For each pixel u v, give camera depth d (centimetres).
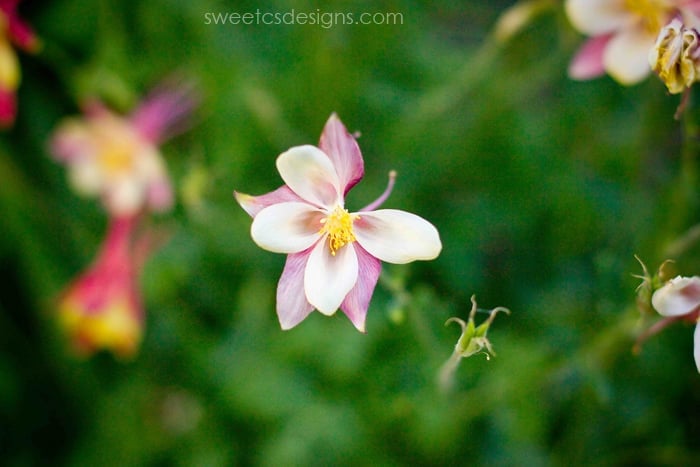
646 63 60
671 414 70
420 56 76
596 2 60
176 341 75
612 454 70
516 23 70
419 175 74
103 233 78
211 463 72
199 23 75
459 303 72
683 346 70
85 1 79
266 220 54
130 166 74
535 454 70
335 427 69
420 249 54
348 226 55
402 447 70
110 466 75
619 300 67
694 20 56
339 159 54
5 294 80
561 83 76
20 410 77
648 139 72
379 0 75
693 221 67
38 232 78
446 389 65
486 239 74
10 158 79
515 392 68
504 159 75
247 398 70
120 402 76
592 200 74
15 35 71
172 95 75
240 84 74
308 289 54
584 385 69
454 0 80
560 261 74
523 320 72
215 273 75
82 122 76
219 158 74
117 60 76
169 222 76
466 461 70
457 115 75
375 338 69
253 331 72
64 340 77
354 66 75
